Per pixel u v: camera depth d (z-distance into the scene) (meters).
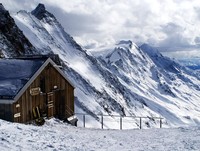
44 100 34.25
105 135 25.80
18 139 17.05
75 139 20.88
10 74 32.47
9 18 94.50
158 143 21.77
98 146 19.12
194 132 27.98
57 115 36.91
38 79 33.16
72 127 33.44
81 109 109.69
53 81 35.94
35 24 178.12
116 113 148.12
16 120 29.78
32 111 32.12
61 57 168.00
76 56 193.38
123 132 29.20
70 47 199.50
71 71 152.25
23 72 32.66
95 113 114.19
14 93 29.38
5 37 88.38
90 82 158.12
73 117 39.91
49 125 32.53
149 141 22.78
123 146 20.03
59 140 19.27
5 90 29.66
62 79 37.78
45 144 16.98
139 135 26.41
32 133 19.97
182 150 18.88
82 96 129.38
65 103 38.44
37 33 171.12
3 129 19.48
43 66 33.59
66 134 22.73
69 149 16.62
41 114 33.50
